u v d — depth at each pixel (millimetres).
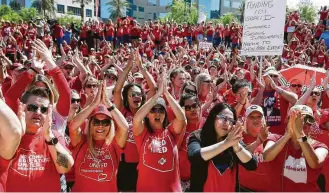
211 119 3715
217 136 3688
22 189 3215
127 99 5121
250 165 3523
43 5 74750
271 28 7395
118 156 3967
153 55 21297
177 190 3998
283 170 3863
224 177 3545
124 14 92312
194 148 3578
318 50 18906
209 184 3551
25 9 69062
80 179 3789
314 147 3889
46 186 3312
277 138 4109
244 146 3814
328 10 26938
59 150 3379
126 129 3912
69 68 7719
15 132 2898
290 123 3709
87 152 3824
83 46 23125
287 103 6141
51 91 3756
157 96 4160
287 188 3832
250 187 4082
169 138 4148
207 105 5660
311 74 7434
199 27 27484
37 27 23828
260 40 7555
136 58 5895
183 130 4305
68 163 3402
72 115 4691
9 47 18516
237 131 3408
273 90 6281
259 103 6367
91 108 3826
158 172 3965
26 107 3332
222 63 12656
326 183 4203
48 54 4188
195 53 18734
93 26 25797
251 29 7668
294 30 25672
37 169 3297
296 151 3842
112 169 3842
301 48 19812
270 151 3824
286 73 7684
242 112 5816
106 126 3812
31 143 3332
